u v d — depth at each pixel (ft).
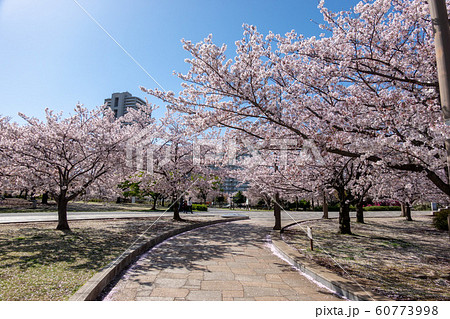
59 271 14.93
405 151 14.25
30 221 39.14
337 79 19.77
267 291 13.89
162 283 14.80
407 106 15.70
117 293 13.09
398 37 17.79
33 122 31.35
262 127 22.21
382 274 16.92
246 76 17.15
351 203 36.45
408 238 33.35
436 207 80.43
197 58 18.16
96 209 76.33
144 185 47.47
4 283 12.89
